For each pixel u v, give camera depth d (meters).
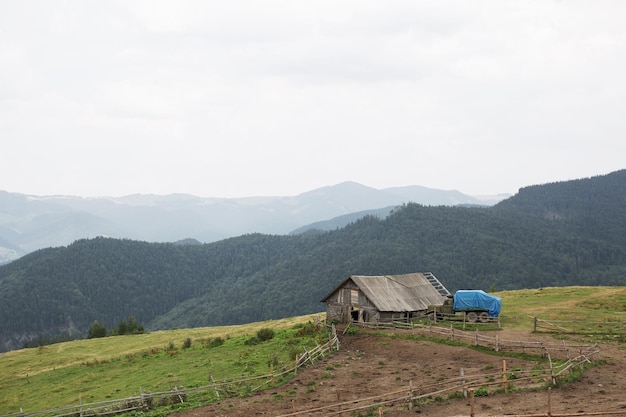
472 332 57.75
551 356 45.31
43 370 74.69
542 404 31.66
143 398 40.91
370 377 43.41
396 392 35.84
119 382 54.59
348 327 64.06
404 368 45.78
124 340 101.88
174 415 36.62
